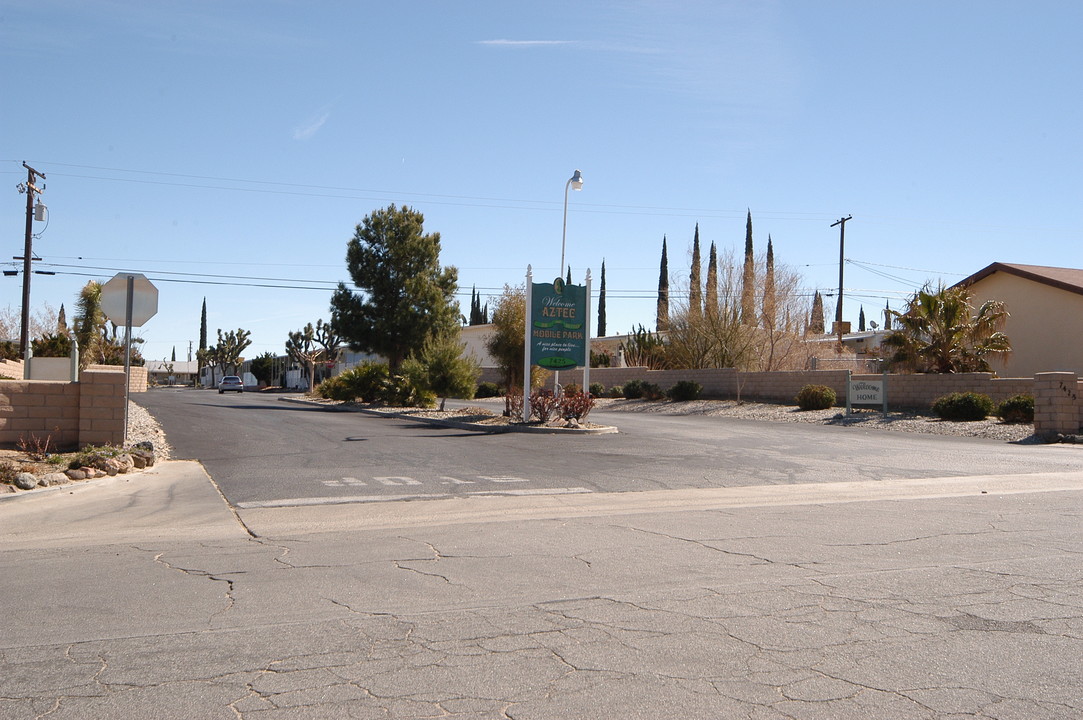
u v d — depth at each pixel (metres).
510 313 45.34
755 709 4.45
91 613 6.21
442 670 5.00
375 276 45.25
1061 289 32.97
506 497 11.99
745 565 7.77
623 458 17.08
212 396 52.81
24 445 13.27
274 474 13.95
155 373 126.88
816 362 37.22
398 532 9.42
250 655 5.28
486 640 5.56
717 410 33.50
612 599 6.57
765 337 40.88
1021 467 16.02
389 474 14.17
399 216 45.75
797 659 5.21
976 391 27.30
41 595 6.71
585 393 24.98
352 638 5.61
